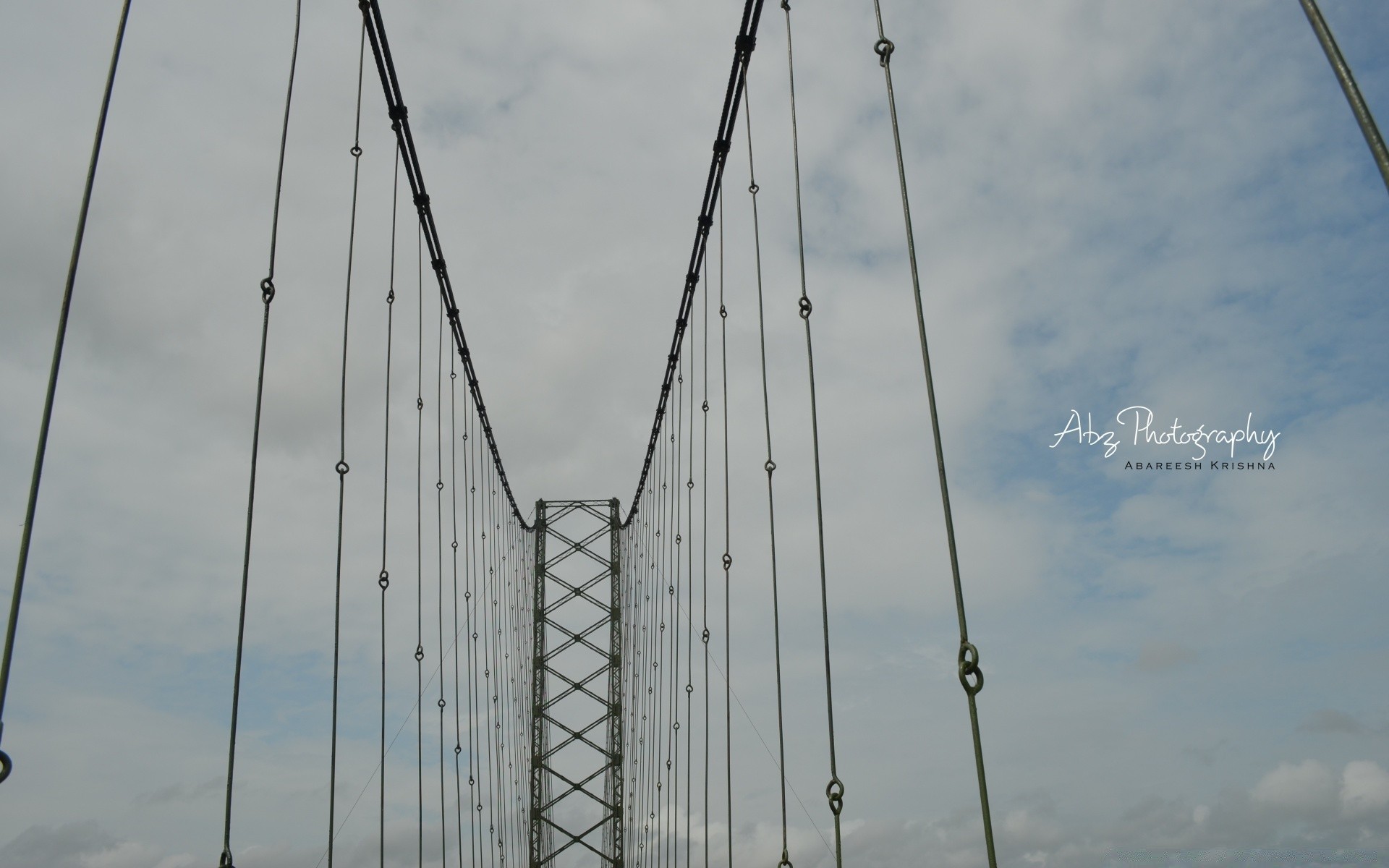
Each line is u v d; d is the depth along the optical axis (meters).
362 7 7.91
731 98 8.43
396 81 8.75
